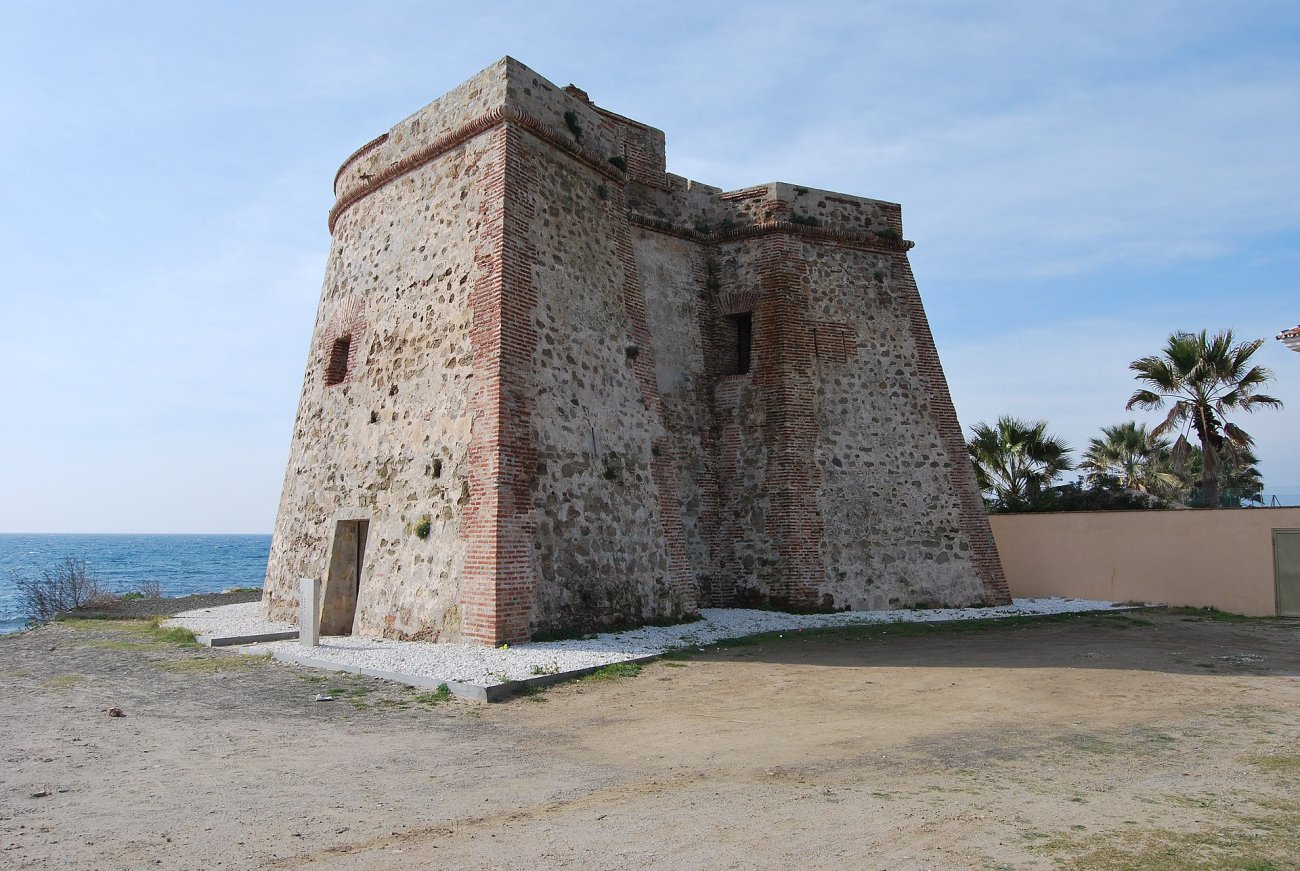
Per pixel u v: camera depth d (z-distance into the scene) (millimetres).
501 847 4672
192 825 4980
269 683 9656
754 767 6363
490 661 10344
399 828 4984
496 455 11953
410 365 14094
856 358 18688
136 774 6043
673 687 9523
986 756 6656
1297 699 8914
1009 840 4773
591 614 12867
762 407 17875
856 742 7125
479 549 11836
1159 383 23547
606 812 5297
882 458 18281
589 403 13875
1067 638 13781
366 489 14273
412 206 15102
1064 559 21172
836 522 17406
